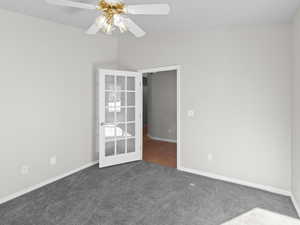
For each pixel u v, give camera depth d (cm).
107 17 173
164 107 619
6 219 211
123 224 204
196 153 338
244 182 297
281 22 264
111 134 374
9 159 256
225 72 304
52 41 302
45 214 220
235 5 230
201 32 322
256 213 224
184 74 341
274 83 271
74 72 338
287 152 267
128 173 340
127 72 379
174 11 251
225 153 310
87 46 358
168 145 559
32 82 279
